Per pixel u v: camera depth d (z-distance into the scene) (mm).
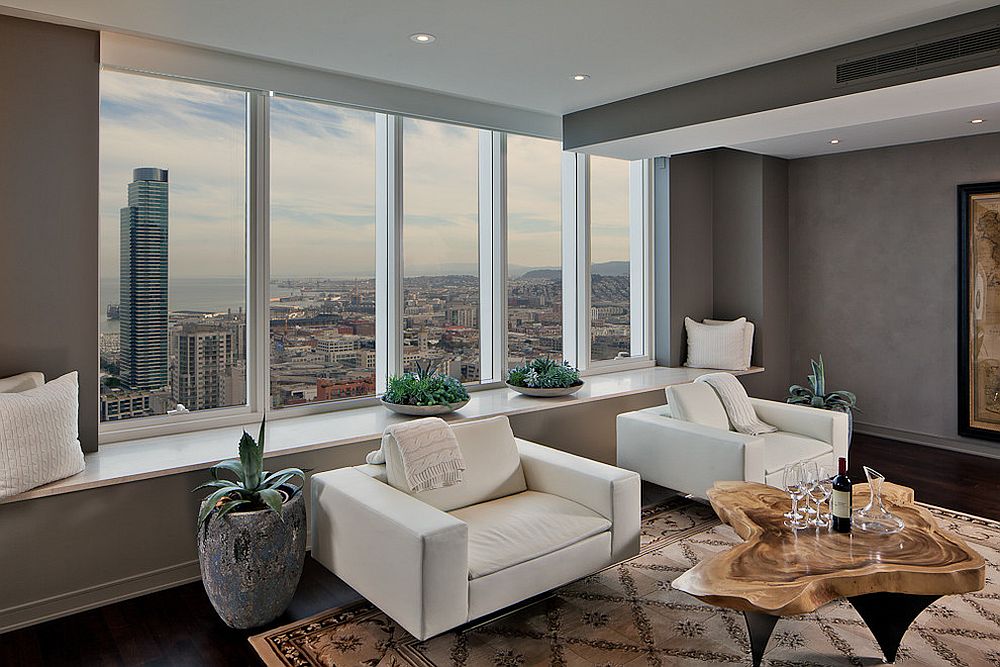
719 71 3904
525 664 2547
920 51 3184
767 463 3926
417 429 3055
